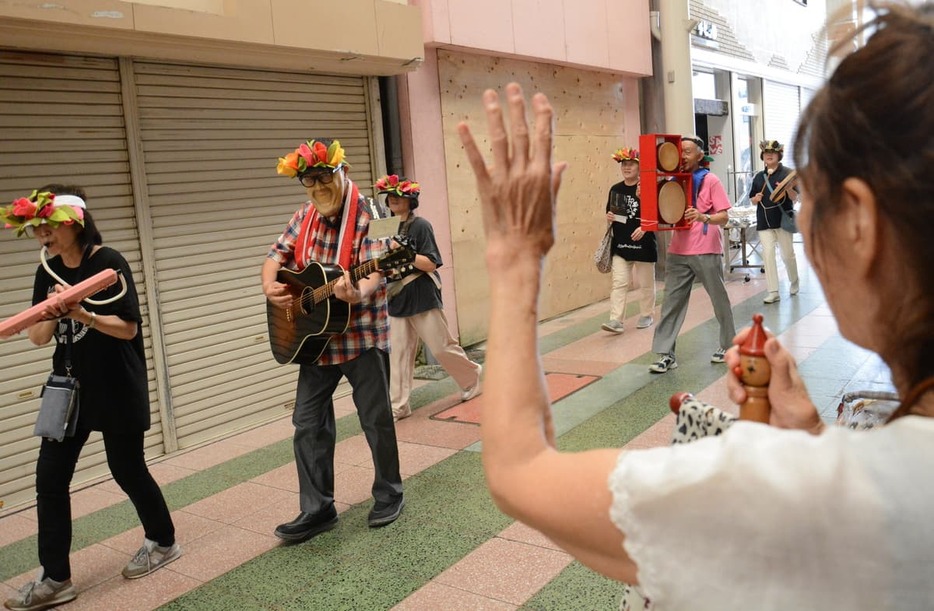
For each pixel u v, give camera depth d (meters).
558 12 9.04
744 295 9.82
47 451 3.49
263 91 6.09
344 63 6.26
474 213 8.15
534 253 0.89
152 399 5.41
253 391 6.07
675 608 0.69
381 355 3.99
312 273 3.74
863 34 0.73
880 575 0.62
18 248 4.71
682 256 6.31
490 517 3.98
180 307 5.54
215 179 5.75
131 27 4.66
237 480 4.91
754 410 1.02
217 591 3.48
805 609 0.64
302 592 3.40
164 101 5.42
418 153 7.47
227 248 5.84
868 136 0.68
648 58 11.05
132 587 3.60
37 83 4.78
